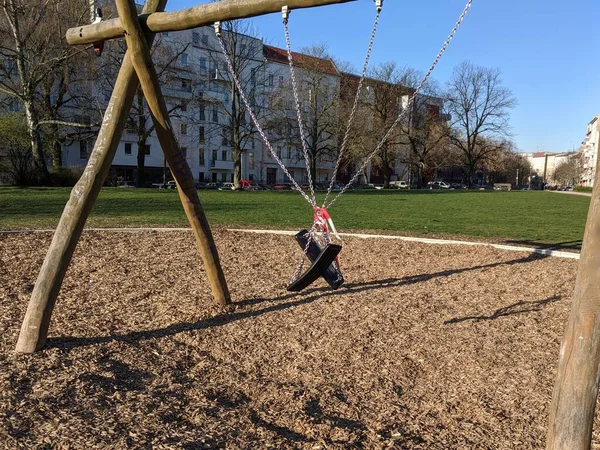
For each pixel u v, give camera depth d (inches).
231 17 164.1
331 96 1846.7
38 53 1047.0
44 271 149.8
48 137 1214.3
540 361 157.1
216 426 110.6
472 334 180.2
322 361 153.8
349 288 241.8
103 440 101.0
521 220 645.9
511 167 3978.8
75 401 117.0
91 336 165.9
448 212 759.1
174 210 589.6
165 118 179.8
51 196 773.9
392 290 239.0
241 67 1577.3
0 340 155.6
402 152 2389.3
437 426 117.6
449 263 307.1
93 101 1243.2
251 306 207.3
